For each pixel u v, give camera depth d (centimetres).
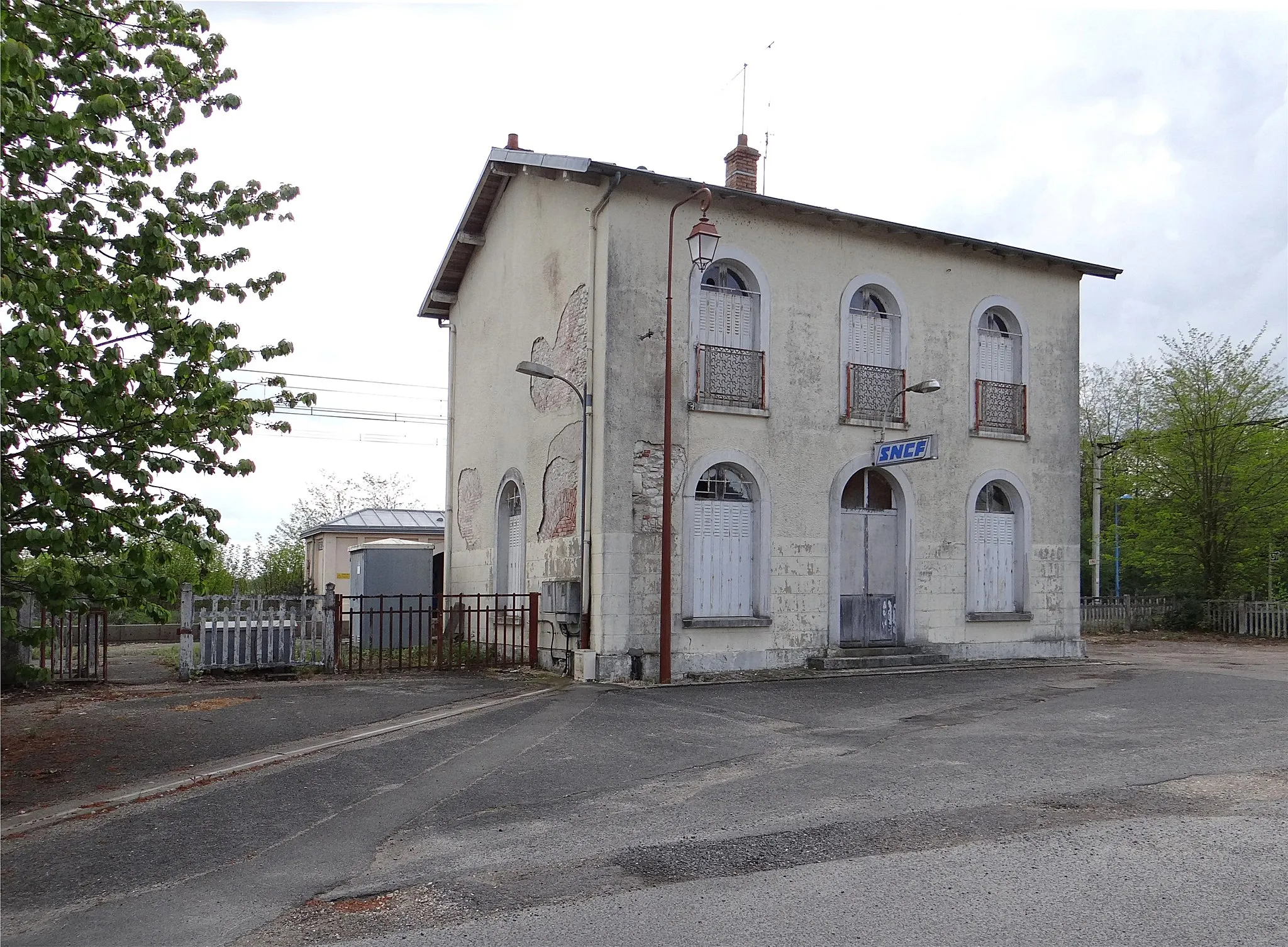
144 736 889
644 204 1347
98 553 737
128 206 771
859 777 735
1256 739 885
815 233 1481
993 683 1316
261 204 847
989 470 1619
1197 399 2461
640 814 631
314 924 451
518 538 1606
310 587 2455
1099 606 2441
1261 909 456
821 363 1470
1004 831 588
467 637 1516
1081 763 784
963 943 419
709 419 1372
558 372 1448
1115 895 475
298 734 897
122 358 721
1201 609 2453
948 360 1593
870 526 1522
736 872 514
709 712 1039
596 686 1230
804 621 1420
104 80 720
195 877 518
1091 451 3177
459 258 1892
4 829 609
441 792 690
